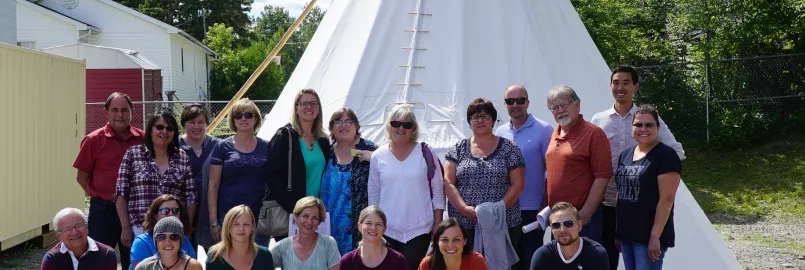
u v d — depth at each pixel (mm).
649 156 4789
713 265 6051
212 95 35656
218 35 41375
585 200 4926
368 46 6352
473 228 5012
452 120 5898
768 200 12547
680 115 16359
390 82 6172
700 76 16406
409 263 4887
